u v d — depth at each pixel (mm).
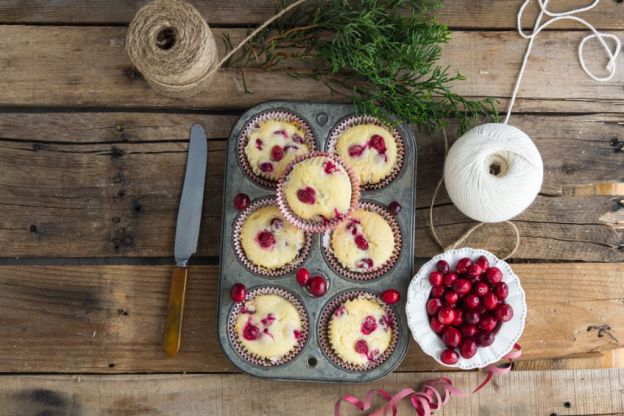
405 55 665
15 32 732
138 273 719
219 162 725
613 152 735
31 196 725
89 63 732
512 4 745
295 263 696
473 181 650
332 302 692
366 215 693
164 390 711
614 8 747
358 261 687
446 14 741
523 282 724
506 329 660
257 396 711
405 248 692
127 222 724
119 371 713
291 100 704
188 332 713
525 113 737
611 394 720
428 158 728
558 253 726
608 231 729
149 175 727
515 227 703
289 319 682
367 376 682
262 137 696
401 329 685
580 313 723
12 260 723
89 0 734
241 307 687
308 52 703
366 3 695
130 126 729
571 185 732
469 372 718
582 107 739
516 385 718
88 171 727
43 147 728
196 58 649
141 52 649
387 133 700
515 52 741
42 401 708
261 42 722
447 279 657
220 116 729
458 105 734
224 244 691
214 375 713
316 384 712
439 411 716
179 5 655
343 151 699
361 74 699
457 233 725
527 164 647
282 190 667
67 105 730
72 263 723
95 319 717
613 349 724
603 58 745
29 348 714
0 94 728
